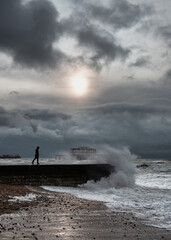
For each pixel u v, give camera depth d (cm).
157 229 884
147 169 6369
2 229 827
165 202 1483
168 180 3275
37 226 883
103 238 772
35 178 2133
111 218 1043
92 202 1448
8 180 2081
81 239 755
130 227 905
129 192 1989
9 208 1155
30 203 1313
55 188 2055
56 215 1070
